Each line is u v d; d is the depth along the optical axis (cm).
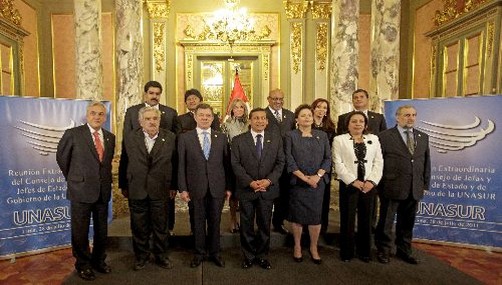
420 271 314
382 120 382
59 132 372
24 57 679
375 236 342
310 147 325
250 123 326
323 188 326
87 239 300
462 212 380
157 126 309
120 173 321
